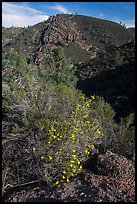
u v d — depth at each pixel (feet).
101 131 17.97
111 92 102.37
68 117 16.72
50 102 17.69
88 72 193.36
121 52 188.03
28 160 14.92
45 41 328.49
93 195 12.20
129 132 18.25
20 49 287.48
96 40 386.32
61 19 367.66
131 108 75.00
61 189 12.79
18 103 17.13
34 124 16.02
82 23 412.36
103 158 14.58
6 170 14.43
